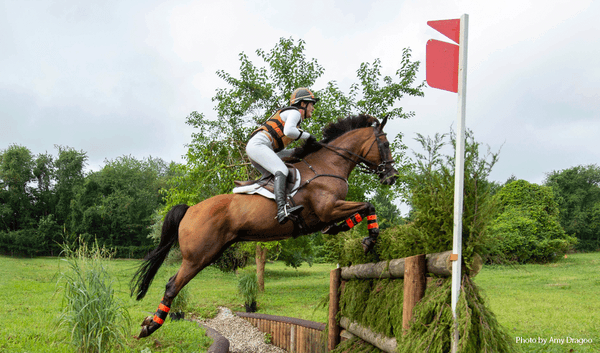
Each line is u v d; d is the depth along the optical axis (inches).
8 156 1573.6
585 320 244.1
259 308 376.2
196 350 165.6
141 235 1544.0
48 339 153.6
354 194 385.7
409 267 102.0
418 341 90.7
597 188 1616.6
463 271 88.8
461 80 93.4
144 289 139.3
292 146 335.0
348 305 154.5
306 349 220.5
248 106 419.5
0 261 1002.7
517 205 868.6
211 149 401.7
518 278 538.0
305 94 137.6
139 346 159.3
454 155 96.9
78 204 1513.3
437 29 98.5
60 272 145.3
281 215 118.3
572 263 798.5
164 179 1877.5
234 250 522.3
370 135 137.0
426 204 101.0
